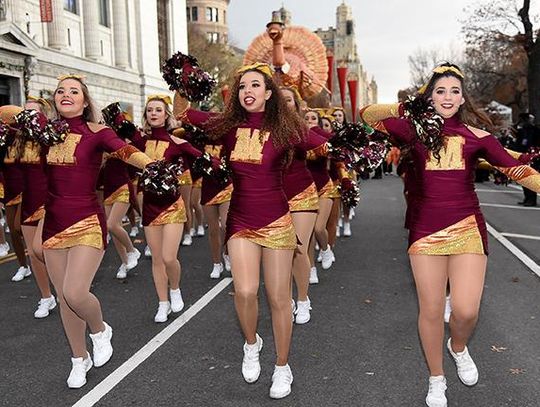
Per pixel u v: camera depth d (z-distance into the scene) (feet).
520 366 13.07
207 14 248.11
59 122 12.16
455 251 10.46
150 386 12.28
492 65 145.07
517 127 45.37
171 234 16.67
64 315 12.25
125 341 15.12
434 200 10.64
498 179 12.50
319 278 21.86
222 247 22.21
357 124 11.65
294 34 27.17
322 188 20.66
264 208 11.47
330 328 15.98
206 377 12.75
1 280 22.47
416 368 13.07
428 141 10.39
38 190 16.94
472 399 11.46
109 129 12.57
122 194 21.97
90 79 81.30
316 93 27.48
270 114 11.75
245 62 26.84
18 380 12.73
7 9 63.57
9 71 62.64
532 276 21.76
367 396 11.68
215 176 15.69
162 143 17.81
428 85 11.09
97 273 23.45
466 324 10.65
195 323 16.62
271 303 11.60
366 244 29.14
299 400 11.53
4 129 16.17
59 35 73.87
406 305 18.15
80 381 12.25
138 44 97.14
